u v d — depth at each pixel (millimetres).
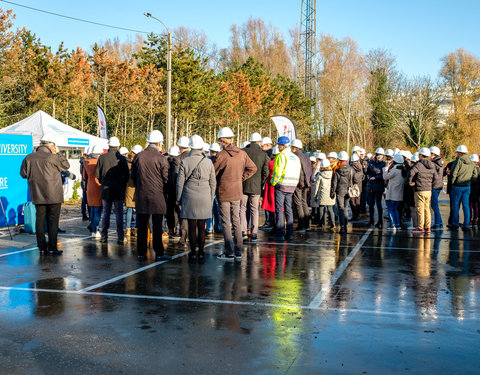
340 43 69125
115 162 9906
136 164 8344
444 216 16156
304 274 7410
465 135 53344
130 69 36969
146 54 38625
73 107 36531
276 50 82812
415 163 12164
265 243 10242
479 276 7379
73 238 10719
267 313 5484
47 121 18250
